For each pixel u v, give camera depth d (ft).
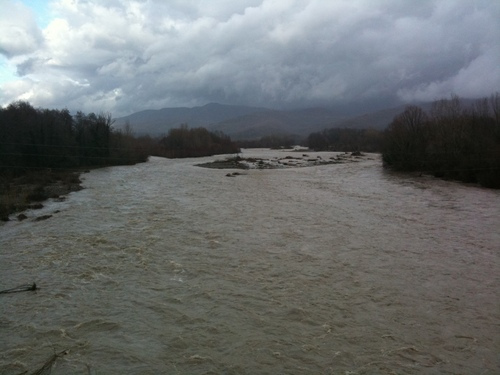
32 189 115.24
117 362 33.99
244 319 41.27
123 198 108.37
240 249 63.16
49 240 67.15
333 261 57.98
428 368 33.32
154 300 45.39
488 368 33.32
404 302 45.14
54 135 185.37
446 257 59.72
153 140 370.53
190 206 97.19
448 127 165.48
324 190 126.00
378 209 94.22
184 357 34.83
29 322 40.24
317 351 35.76
